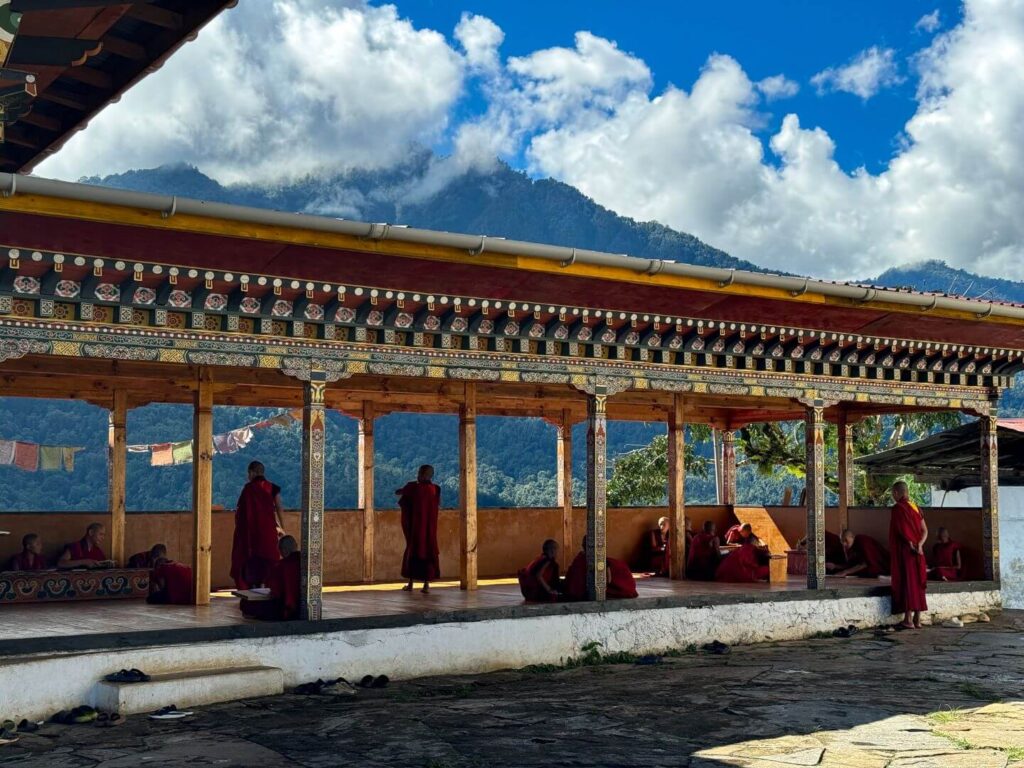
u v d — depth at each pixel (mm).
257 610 11602
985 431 17922
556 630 13203
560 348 13594
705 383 14844
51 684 9828
